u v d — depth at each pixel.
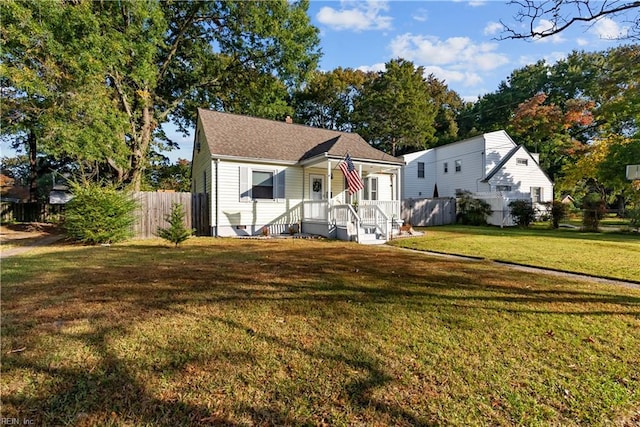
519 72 37.88
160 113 19.12
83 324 3.30
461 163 23.52
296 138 15.83
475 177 22.39
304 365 2.55
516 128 30.58
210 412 2.01
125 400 2.11
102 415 1.96
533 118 29.44
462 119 40.81
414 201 20.36
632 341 3.06
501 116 36.69
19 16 10.46
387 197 17.00
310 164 13.92
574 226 18.06
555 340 3.06
